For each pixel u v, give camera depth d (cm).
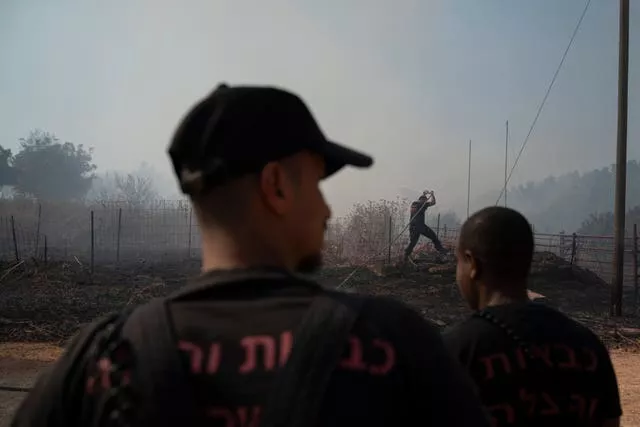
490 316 205
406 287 1573
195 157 118
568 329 207
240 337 106
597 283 1725
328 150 125
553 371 196
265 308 109
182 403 101
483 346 200
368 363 105
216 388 103
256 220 118
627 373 810
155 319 109
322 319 107
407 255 1828
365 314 111
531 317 205
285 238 120
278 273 115
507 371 196
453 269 1719
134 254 2509
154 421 100
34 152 7475
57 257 2188
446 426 108
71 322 1071
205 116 119
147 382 103
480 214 224
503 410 194
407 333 112
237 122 115
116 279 1595
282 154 117
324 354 104
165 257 2309
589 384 199
